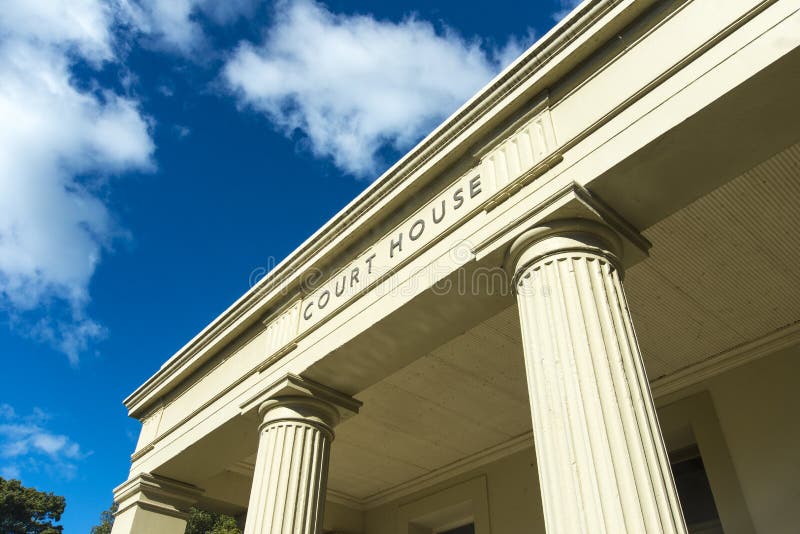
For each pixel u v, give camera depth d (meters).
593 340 5.98
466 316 8.37
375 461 14.96
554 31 7.74
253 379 10.85
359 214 10.03
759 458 9.88
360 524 16.73
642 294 9.69
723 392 10.73
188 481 13.21
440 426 13.45
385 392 12.27
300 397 9.66
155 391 13.88
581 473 5.32
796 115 5.99
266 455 9.28
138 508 12.41
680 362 11.14
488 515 13.60
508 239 7.14
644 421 5.61
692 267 9.16
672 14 6.82
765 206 8.21
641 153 6.39
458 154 8.77
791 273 9.18
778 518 9.33
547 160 7.23
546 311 6.39
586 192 6.73
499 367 11.52
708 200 8.14
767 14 5.91
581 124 7.22
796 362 9.98
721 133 6.15
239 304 12.07
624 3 7.13
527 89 7.95
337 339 9.23
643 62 6.88
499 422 13.32
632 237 7.03
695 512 10.97
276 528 8.47
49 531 39.88
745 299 9.69
